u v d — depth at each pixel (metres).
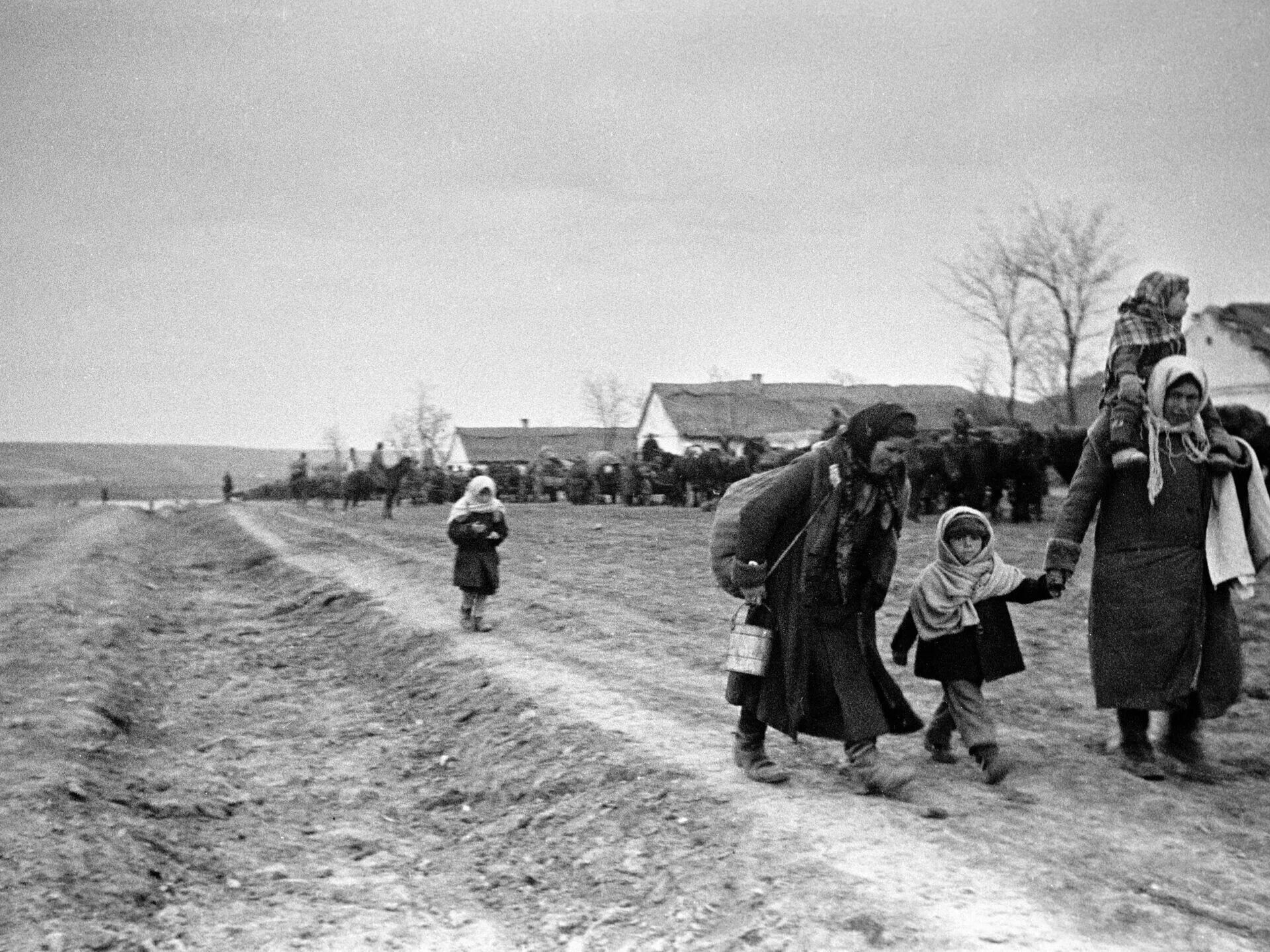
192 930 5.75
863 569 6.12
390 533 28.94
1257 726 8.06
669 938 5.02
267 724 10.07
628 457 43.78
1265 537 6.78
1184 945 4.44
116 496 145.88
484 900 6.05
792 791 6.42
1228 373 53.56
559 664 10.60
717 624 12.72
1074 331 46.94
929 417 74.62
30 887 5.88
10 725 8.95
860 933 4.62
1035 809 6.11
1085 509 6.94
